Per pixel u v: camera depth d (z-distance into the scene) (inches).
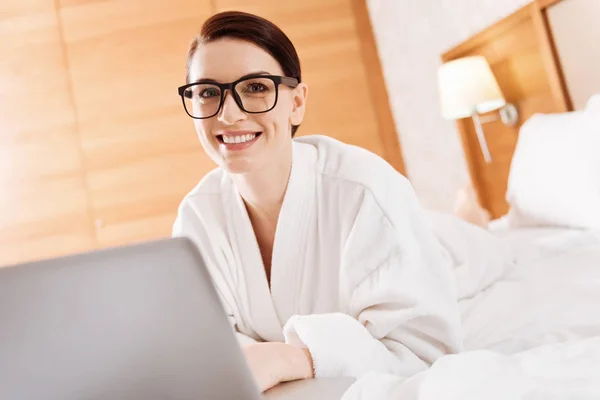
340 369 27.0
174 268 15.5
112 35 146.7
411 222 35.9
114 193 144.8
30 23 146.3
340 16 150.7
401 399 21.6
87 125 145.4
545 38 86.5
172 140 146.3
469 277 53.1
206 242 40.5
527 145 77.3
